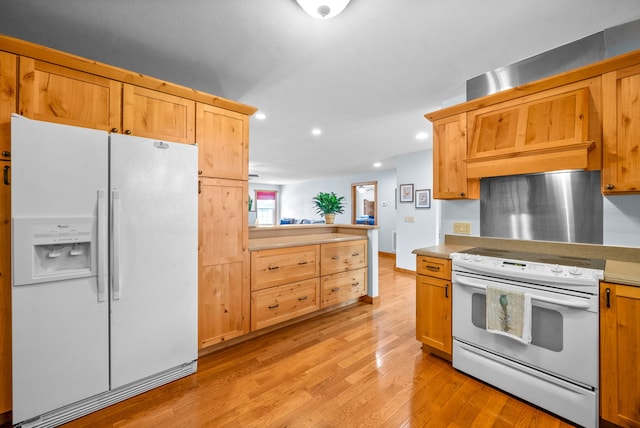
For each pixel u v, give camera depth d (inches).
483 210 97.9
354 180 343.9
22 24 68.4
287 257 110.6
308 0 58.0
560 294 62.0
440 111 97.3
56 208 58.8
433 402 67.8
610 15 65.9
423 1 60.9
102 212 63.7
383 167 285.6
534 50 80.4
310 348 95.1
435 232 196.9
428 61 85.8
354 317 123.7
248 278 98.9
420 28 70.3
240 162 95.7
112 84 71.0
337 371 81.1
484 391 72.0
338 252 129.6
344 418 62.5
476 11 64.2
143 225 70.5
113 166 65.9
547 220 84.7
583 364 59.2
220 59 84.7
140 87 75.3
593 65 68.1
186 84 100.3
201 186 86.2
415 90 105.7
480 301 75.8
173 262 75.6
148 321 71.4
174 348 75.9
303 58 84.2
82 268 62.9
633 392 54.2
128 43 76.8
